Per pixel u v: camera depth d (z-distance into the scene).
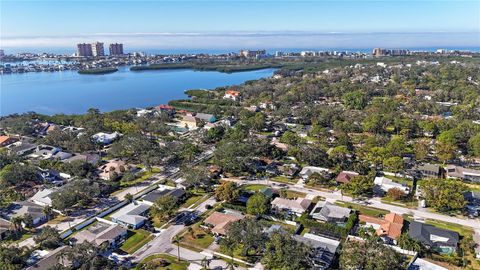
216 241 98.94
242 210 116.31
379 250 81.12
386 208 116.12
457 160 155.00
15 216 106.81
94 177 146.00
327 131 193.38
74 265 84.06
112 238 97.19
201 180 133.12
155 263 88.75
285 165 151.25
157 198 122.38
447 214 111.31
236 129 193.12
